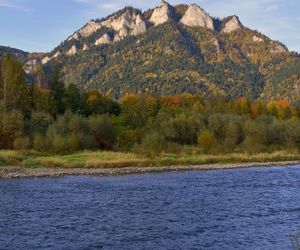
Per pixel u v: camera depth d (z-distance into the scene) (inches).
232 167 2691.9
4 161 2487.7
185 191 1712.6
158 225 1133.7
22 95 3858.3
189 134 3855.8
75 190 1713.8
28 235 1016.9
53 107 4065.0
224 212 1309.1
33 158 2623.0
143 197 1562.5
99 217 1220.5
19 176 2123.5
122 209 1338.6
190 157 2957.7
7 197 1530.5
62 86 4576.8
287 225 1149.1
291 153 3479.3
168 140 3769.7
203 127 3897.6
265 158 3129.9
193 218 1222.3
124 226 1119.6
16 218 1192.2
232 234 1050.1
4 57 4015.8
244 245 957.2
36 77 5482.3
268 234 1053.2
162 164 2682.1
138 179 2089.1
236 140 3806.6
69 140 3031.5
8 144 3051.2
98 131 3390.7
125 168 2485.2
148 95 5826.8
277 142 3909.9
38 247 921.5
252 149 3506.4
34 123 3361.2
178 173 2368.4
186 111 4603.8
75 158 2684.5
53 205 1389.0
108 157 2738.7
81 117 3474.4
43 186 1819.6
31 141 3053.6
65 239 987.3
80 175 2223.2
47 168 2407.7
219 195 1622.8
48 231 1056.2
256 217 1242.6
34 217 1206.9
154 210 1328.7
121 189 1752.0
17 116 3083.2
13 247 919.7
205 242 978.1
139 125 4037.9
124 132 3476.9
